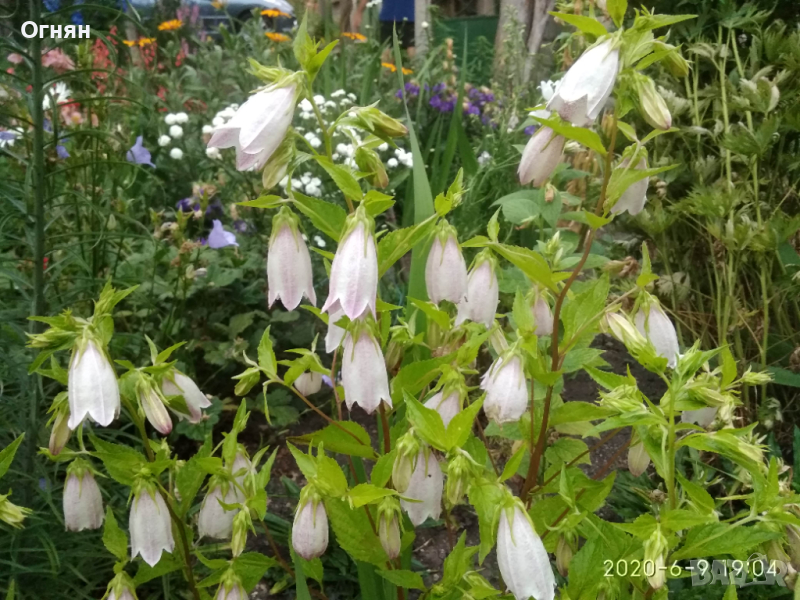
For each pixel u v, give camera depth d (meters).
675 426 0.37
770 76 0.79
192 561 0.65
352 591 0.67
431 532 0.75
